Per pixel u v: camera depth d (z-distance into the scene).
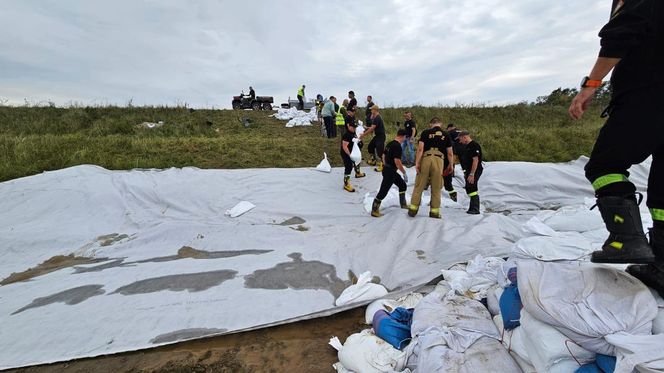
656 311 1.79
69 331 3.15
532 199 7.43
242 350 3.01
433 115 17.53
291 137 13.79
